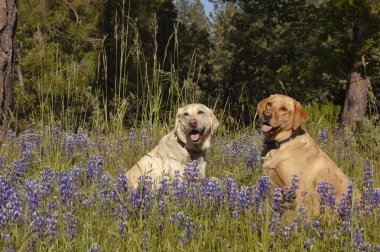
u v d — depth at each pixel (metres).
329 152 7.96
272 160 5.88
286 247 3.79
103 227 3.72
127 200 3.94
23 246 3.17
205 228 3.72
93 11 18.41
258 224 3.94
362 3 16.33
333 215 4.44
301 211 4.13
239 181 5.62
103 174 4.48
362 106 17.25
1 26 8.15
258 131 8.71
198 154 6.11
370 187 4.62
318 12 18.88
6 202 3.67
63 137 6.76
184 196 4.24
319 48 18.86
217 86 41.31
